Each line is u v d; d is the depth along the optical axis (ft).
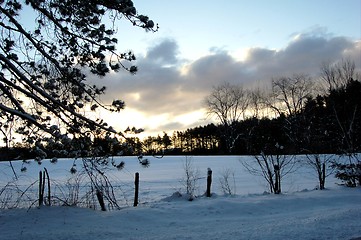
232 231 26.12
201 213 37.55
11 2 24.53
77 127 24.14
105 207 40.57
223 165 125.59
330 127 85.61
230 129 220.02
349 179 60.03
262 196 47.91
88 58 25.52
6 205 38.68
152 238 24.36
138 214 34.94
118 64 24.99
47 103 24.40
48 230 28.07
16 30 23.93
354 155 66.90
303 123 120.26
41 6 24.75
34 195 48.73
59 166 119.85
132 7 23.31
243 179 82.23
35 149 23.66
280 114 167.32
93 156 25.49
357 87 116.78
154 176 94.48
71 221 31.07
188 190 50.42
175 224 32.58
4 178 68.44
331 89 134.82
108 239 25.27
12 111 21.58
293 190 61.21
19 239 25.00
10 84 22.59
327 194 49.34
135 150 25.40
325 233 23.36
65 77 25.23
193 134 317.63
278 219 33.04
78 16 25.16
